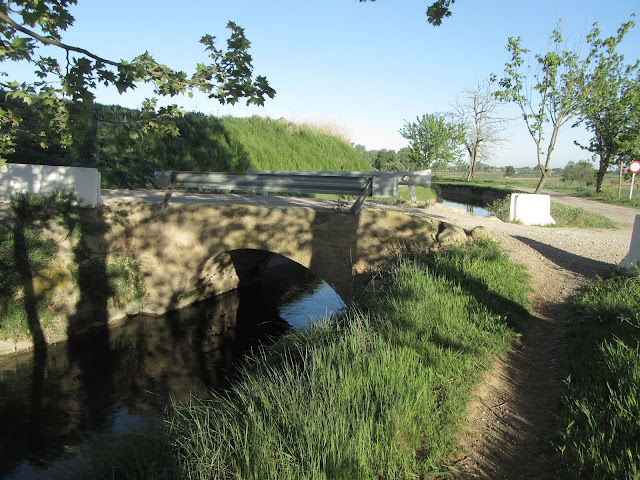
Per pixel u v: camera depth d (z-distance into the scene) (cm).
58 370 755
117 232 924
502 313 581
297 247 877
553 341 529
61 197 859
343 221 848
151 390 693
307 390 405
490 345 503
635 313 511
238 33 419
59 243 858
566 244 975
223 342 887
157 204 923
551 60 1975
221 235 912
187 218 916
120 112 1452
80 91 406
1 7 381
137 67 400
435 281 652
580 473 298
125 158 1339
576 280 735
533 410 397
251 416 374
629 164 2778
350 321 555
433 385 421
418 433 357
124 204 924
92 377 734
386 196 805
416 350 476
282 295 1219
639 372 376
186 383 718
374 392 397
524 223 1441
